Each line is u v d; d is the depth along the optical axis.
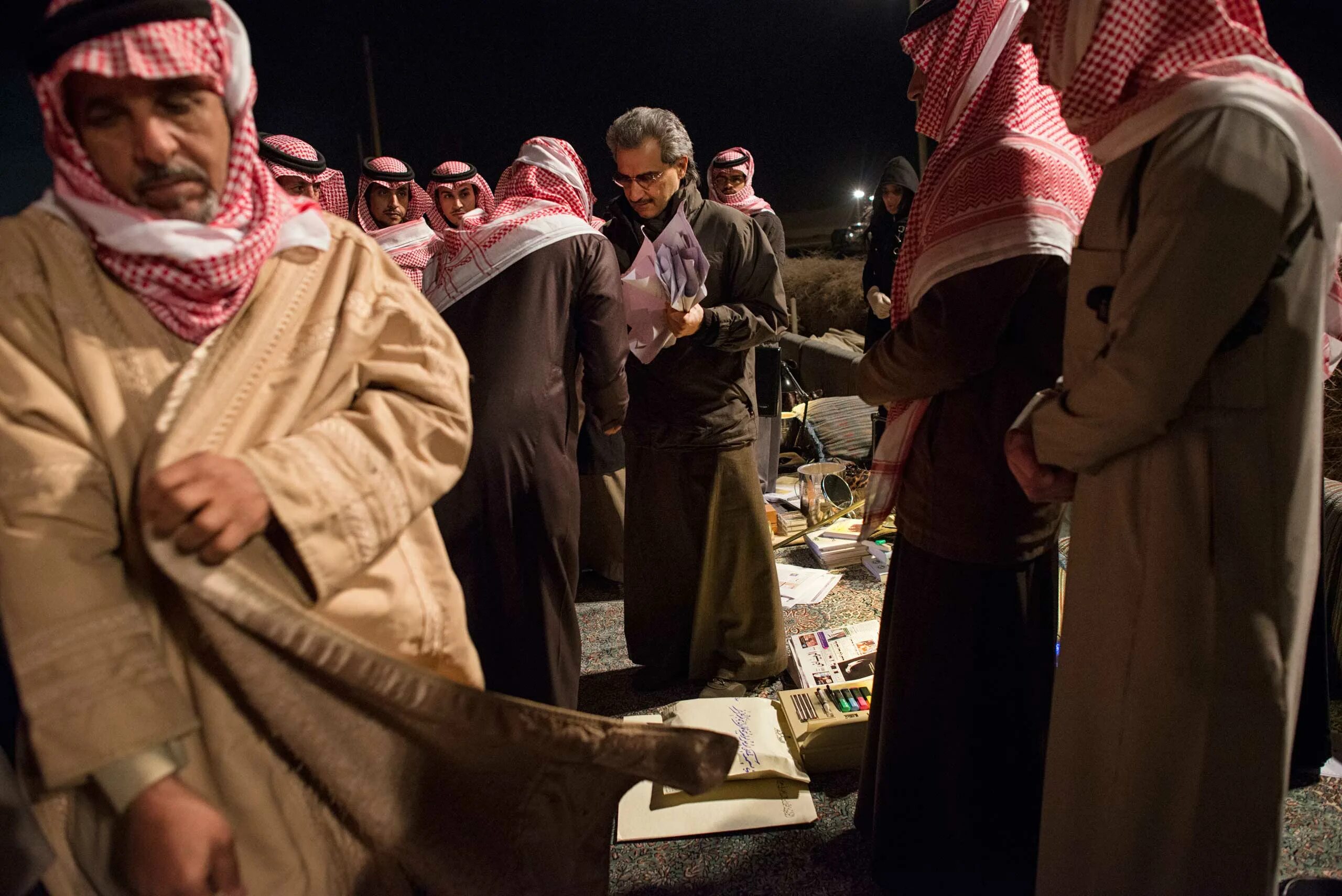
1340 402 2.83
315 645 0.94
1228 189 1.00
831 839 2.07
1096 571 1.21
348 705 1.04
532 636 2.09
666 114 2.49
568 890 1.34
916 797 1.77
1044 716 1.71
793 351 6.85
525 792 1.24
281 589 0.99
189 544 0.86
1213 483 1.08
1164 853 1.17
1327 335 1.65
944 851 1.76
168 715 0.91
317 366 1.04
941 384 1.57
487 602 2.04
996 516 1.60
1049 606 1.71
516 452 1.98
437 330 1.16
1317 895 1.65
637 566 2.79
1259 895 1.14
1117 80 1.16
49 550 0.88
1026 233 1.45
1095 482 1.21
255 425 0.99
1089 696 1.23
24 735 1.02
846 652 2.86
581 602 3.59
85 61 0.88
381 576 1.10
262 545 0.99
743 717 2.42
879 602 3.29
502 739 1.11
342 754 1.07
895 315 1.79
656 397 2.61
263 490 0.89
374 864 1.17
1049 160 1.51
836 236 11.39
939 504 1.65
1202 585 1.10
